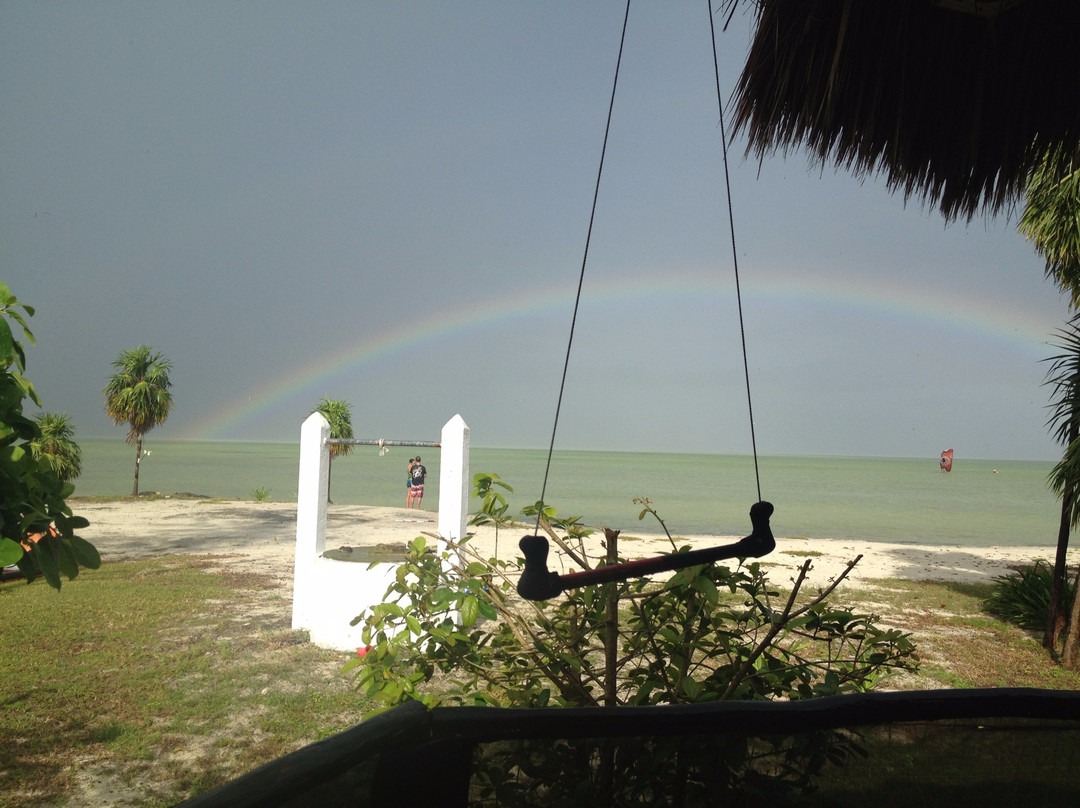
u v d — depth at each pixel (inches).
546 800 50.0
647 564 50.3
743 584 116.3
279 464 4719.5
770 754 54.3
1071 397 373.7
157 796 209.8
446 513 337.4
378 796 43.0
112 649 356.2
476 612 113.4
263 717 269.3
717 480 4052.7
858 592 539.5
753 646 114.3
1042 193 380.2
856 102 113.1
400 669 119.4
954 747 54.7
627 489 2829.7
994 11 105.7
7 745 243.0
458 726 47.6
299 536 377.4
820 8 106.5
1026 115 114.3
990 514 1813.5
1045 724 55.2
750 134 120.9
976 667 356.8
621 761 52.2
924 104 115.0
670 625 111.3
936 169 122.6
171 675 315.9
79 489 1956.2
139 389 1316.4
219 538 794.2
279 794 36.4
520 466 6166.3
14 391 83.5
